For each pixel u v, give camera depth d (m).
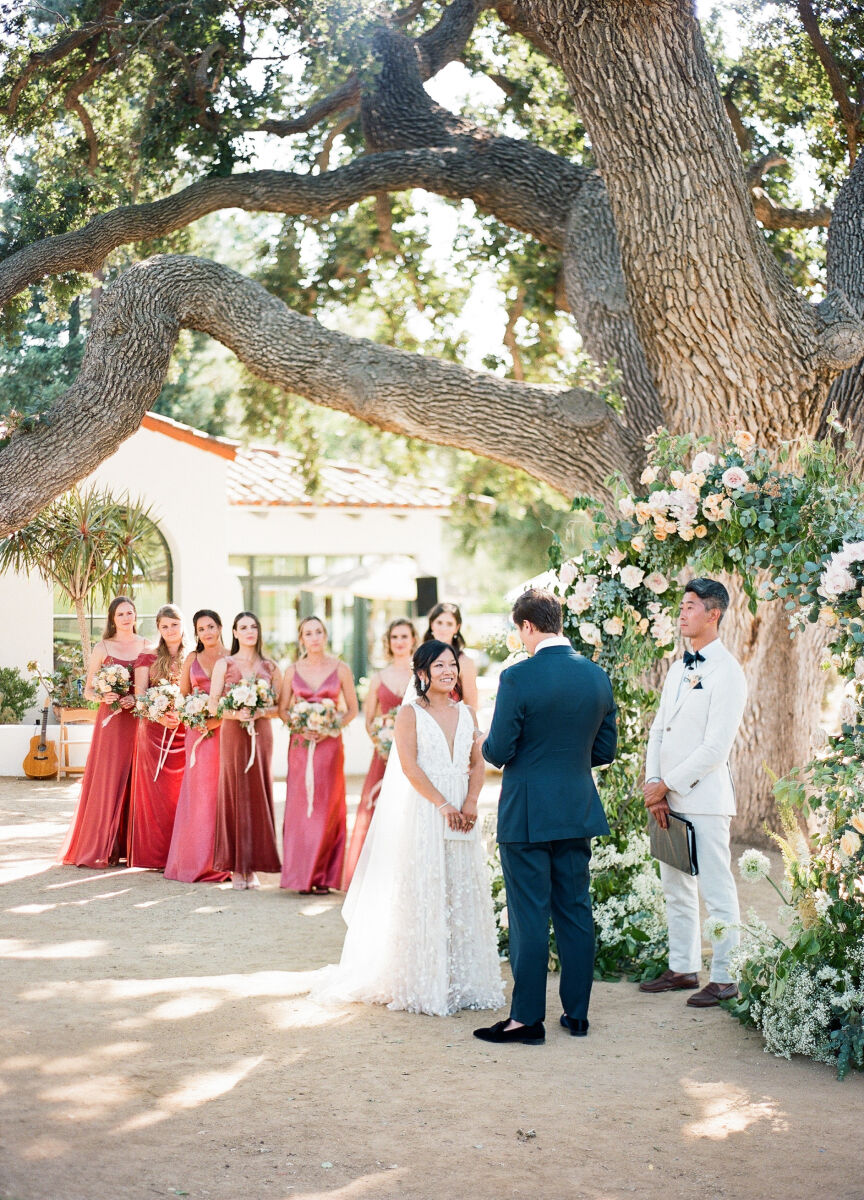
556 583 6.69
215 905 7.96
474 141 12.05
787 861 5.55
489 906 5.90
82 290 12.56
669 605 6.35
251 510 18.73
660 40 8.05
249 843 8.61
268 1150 3.91
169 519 16.30
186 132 11.66
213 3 10.95
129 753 9.36
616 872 6.76
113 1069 4.64
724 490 5.77
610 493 9.38
